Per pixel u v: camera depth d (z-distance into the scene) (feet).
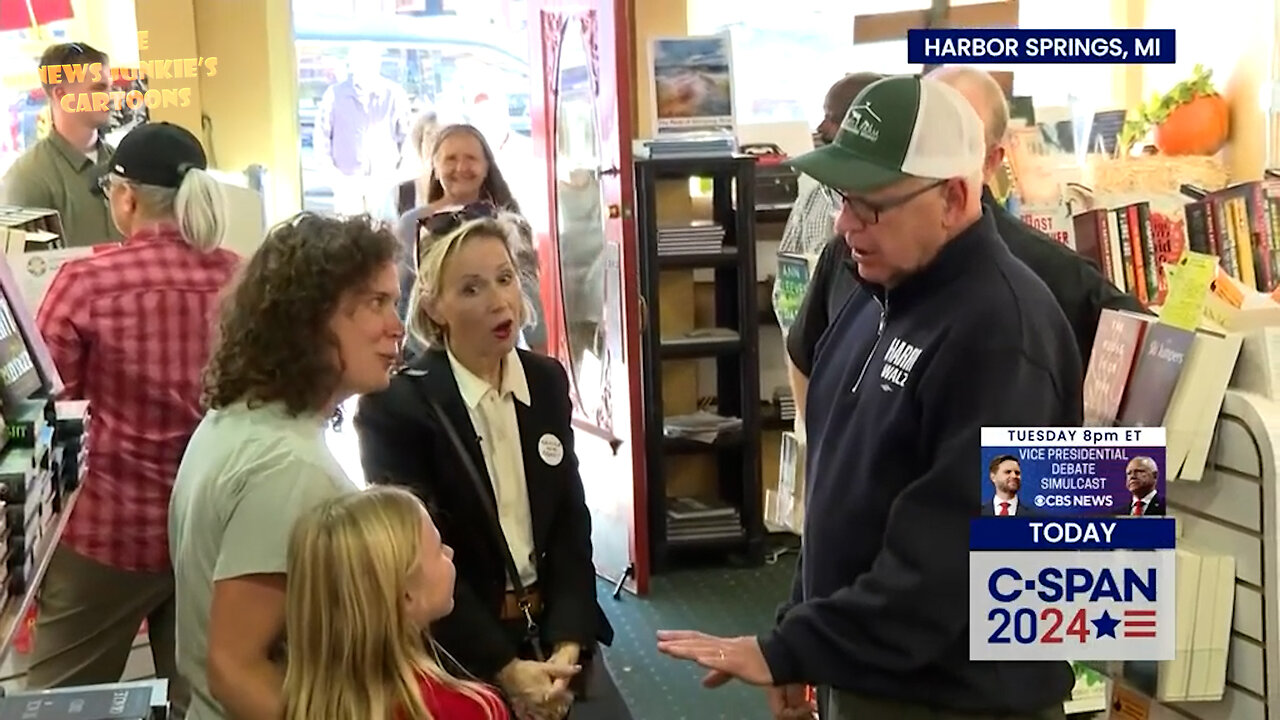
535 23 16.67
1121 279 8.91
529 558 7.07
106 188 10.69
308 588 5.26
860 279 6.11
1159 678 6.76
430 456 6.88
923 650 5.51
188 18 15.62
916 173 5.46
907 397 5.66
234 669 5.39
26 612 5.16
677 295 16.02
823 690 6.93
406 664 5.36
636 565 14.84
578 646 6.93
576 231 15.88
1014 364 5.43
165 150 8.61
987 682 5.59
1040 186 9.49
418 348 7.32
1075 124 12.42
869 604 5.55
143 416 8.63
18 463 5.38
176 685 8.96
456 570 6.86
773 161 16.06
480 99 19.15
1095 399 7.04
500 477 7.04
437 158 14.66
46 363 6.82
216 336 5.86
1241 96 13.65
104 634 8.77
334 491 5.57
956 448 5.43
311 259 5.58
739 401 16.07
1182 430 6.57
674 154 15.12
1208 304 6.82
